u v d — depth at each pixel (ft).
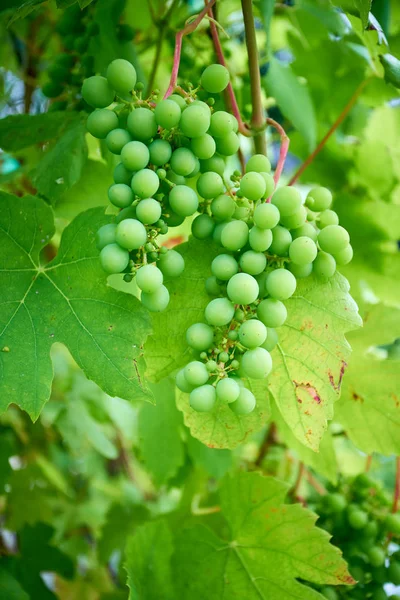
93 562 2.30
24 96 1.98
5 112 2.13
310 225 1.15
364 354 1.48
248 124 1.35
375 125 1.86
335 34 1.73
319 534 1.36
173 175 1.14
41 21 1.92
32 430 2.24
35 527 1.86
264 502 1.40
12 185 1.82
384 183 1.83
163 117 1.07
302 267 1.14
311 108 1.80
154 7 1.75
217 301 1.09
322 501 1.58
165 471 1.75
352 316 1.18
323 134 1.88
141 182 1.06
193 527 1.48
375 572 1.50
